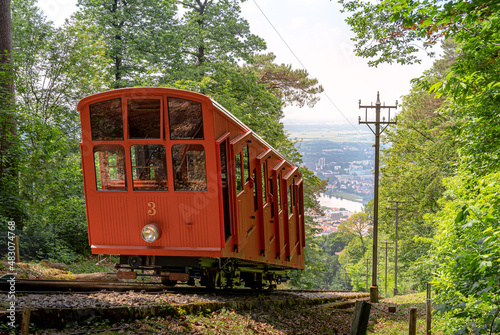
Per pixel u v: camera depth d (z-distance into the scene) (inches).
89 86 858.8
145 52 1099.9
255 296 441.1
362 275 3006.9
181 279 367.2
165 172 350.3
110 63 1075.3
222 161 357.4
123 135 352.8
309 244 1284.4
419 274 1140.5
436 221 486.3
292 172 554.6
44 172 698.2
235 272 434.9
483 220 195.0
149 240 349.7
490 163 378.0
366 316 210.7
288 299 458.3
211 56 1170.0
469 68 264.7
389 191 1630.2
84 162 362.9
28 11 895.7
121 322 249.3
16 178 651.5
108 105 354.6
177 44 1114.7
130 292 332.8
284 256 520.7
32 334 212.4
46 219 712.4
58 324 228.2
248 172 404.5
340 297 653.3
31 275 454.3
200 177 345.7
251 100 1131.9
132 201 355.9
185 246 350.3
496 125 319.6
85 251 783.1
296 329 356.8
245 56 1171.9
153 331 244.1
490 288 189.8
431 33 275.6
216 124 347.6
